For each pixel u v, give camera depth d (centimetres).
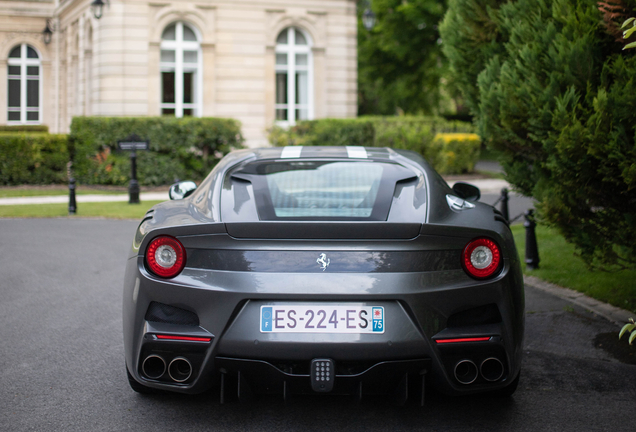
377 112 4894
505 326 304
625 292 586
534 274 677
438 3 3103
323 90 2297
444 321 296
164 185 1697
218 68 2166
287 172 371
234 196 343
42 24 2791
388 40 3356
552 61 480
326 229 295
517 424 325
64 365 412
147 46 2061
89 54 2248
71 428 319
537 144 539
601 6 443
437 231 299
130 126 1655
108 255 809
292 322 292
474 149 2045
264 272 294
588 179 464
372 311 292
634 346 449
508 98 525
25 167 1672
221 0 2144
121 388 373
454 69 659
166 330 298
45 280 669
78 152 1705
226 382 304
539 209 507
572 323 507
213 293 294
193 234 301
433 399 357
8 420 328
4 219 1127
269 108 2222
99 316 532
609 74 462
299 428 319
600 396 363
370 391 300
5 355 432
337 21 2289
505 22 555
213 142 1722
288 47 2277
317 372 290
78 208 1264
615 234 476
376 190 348
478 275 303
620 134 429
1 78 2748
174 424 324
